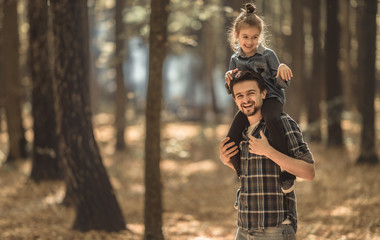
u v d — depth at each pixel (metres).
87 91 7.78
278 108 3.07
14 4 16.11
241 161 3.23
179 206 10.89
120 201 11.39
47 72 12.48
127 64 30.97
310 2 20.42
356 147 16.72
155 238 6.15
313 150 16.67
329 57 17.02
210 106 32.06
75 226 7.97
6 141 21.52
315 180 11.77
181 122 31.23
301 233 7.35
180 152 19.22
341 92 17.09
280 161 2.93
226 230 8.33
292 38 20.50
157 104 6.07
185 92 32.44
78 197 7.86
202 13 13.26
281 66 3.02
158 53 6.01
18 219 8.99
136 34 13.86
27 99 19.20
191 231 8.28
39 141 12.48
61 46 7.52
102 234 7.65
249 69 3.22
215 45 29.64
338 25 17.00
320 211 8.83
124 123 19.88
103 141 22.55
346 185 10.76
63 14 7.45
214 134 23.91
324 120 20.53
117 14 17.94
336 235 7.03
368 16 12.84
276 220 3.07
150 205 6.16
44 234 7.68
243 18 3.15
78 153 7.70
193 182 14.41
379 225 7.36
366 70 13.02
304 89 22.22
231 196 11.86
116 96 19.73
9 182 12.73
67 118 7.63
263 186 3.09
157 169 6.15
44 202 10.59
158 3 5.95
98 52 29.31
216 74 32.56
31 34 12.51
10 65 16.16
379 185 10.33
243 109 3.12
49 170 12.46
